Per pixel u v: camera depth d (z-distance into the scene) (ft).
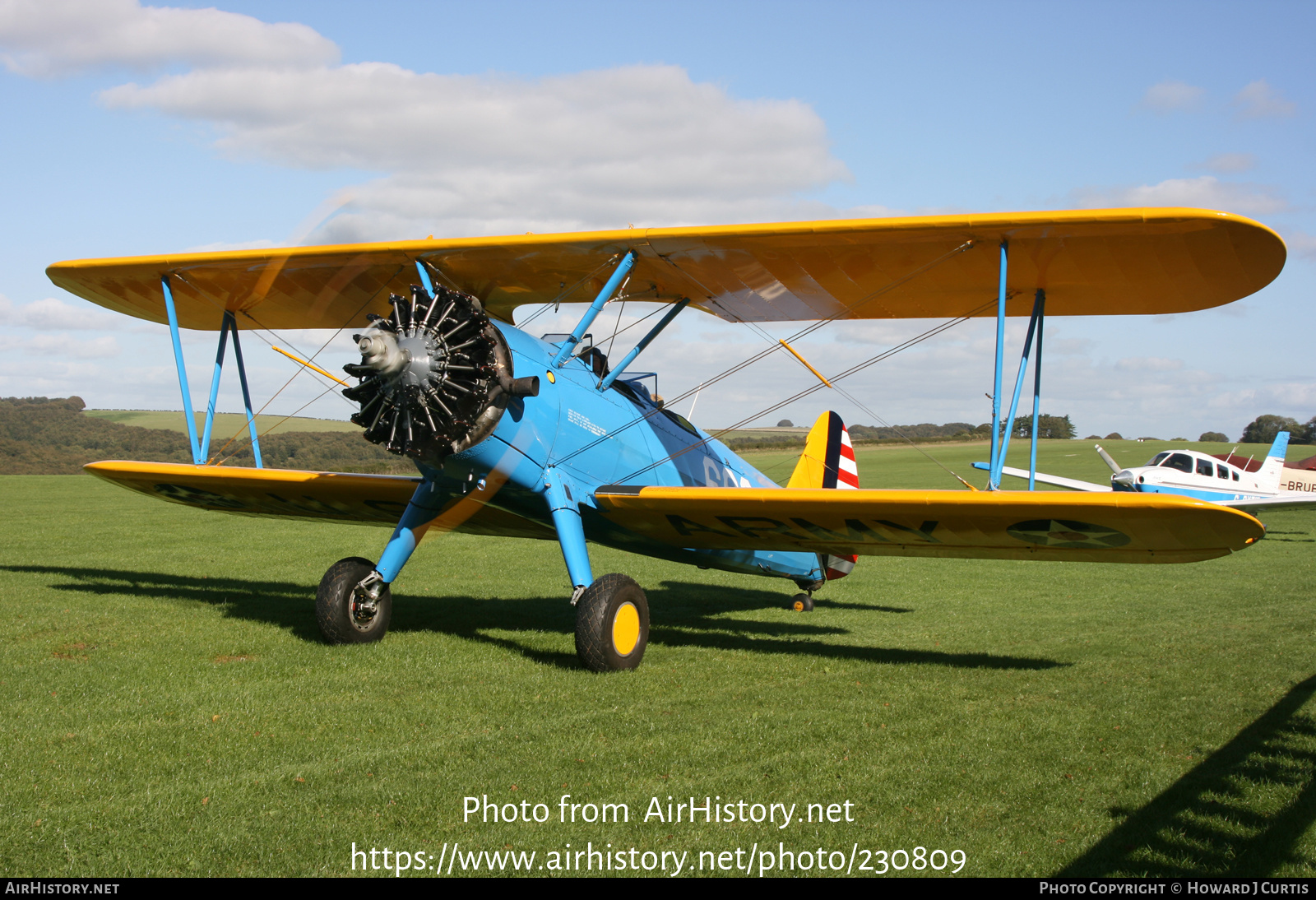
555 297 22.40
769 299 22.18
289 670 16.30
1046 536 18.43
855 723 13.88
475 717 13.71
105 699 14.19
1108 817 10.44
